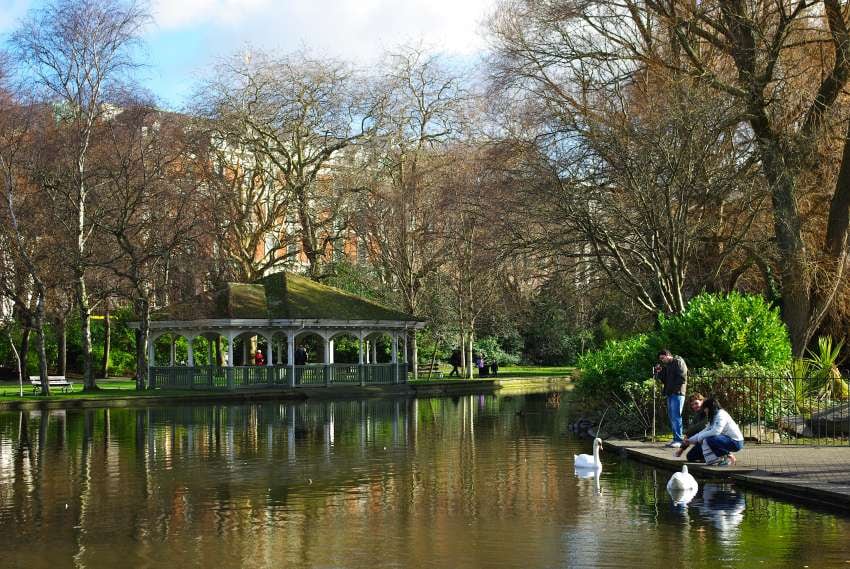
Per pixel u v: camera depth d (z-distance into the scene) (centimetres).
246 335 5828
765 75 3130
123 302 5697
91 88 4512
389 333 5441
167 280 4969
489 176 3625
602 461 2012
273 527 1352
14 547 1246
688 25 3203
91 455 2222
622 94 3388
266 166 6075
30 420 3319
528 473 1845
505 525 1340
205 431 2830
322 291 5366
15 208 4484
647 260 3225
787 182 3134
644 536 1248
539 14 3494
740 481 1648
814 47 3350
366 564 1133
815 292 3294
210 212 5094
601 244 3123
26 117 4394
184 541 1270
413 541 1249
